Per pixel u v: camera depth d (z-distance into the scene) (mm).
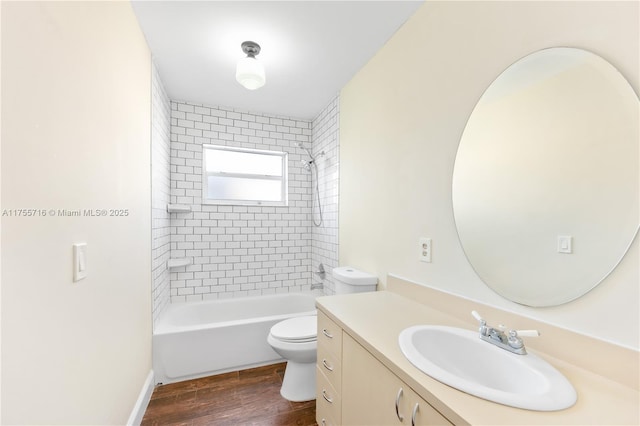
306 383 1867
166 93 2588
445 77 1351
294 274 3240
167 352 2023
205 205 2898
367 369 1018
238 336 2207
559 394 685
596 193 800
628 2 743
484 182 1144
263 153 3236
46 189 782
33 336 732
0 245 624
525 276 988
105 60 1167
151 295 1980
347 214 2361
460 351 1032
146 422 1621
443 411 658
